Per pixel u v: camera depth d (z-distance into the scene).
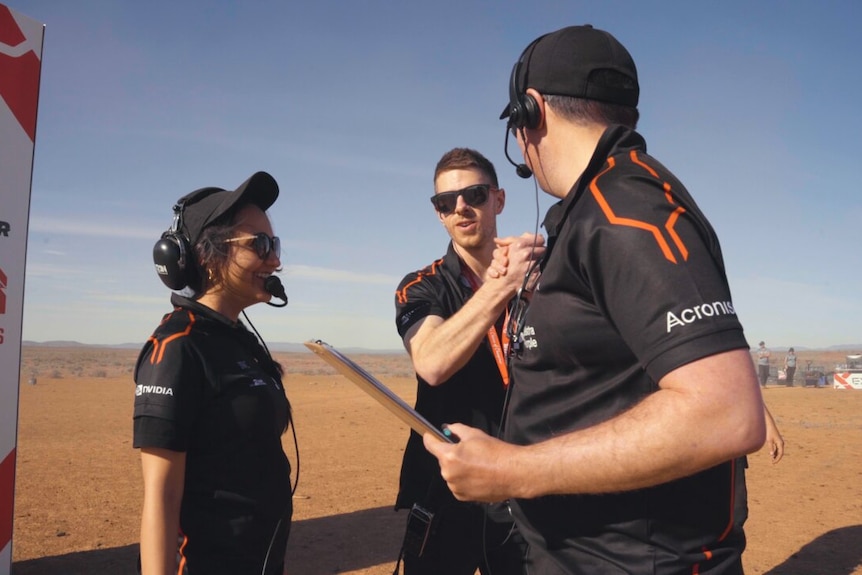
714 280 1.62
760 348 31.61
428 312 3.44
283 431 2.84
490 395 3.34
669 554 1.82
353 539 6.12
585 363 1.88
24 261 4.08
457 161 3.56
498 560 3.15
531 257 2.86
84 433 12.87
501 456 1.72
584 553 1.92
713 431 1.51
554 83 2.04
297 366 64.00
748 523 6.64
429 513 3.24
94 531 6.31
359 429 13.46
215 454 2.56
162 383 2.46
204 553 2.53
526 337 2.03
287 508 2.74
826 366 64.62
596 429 1.65
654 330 1.60
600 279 1.75
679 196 1.75
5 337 3.98
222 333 2.69
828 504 7.37
